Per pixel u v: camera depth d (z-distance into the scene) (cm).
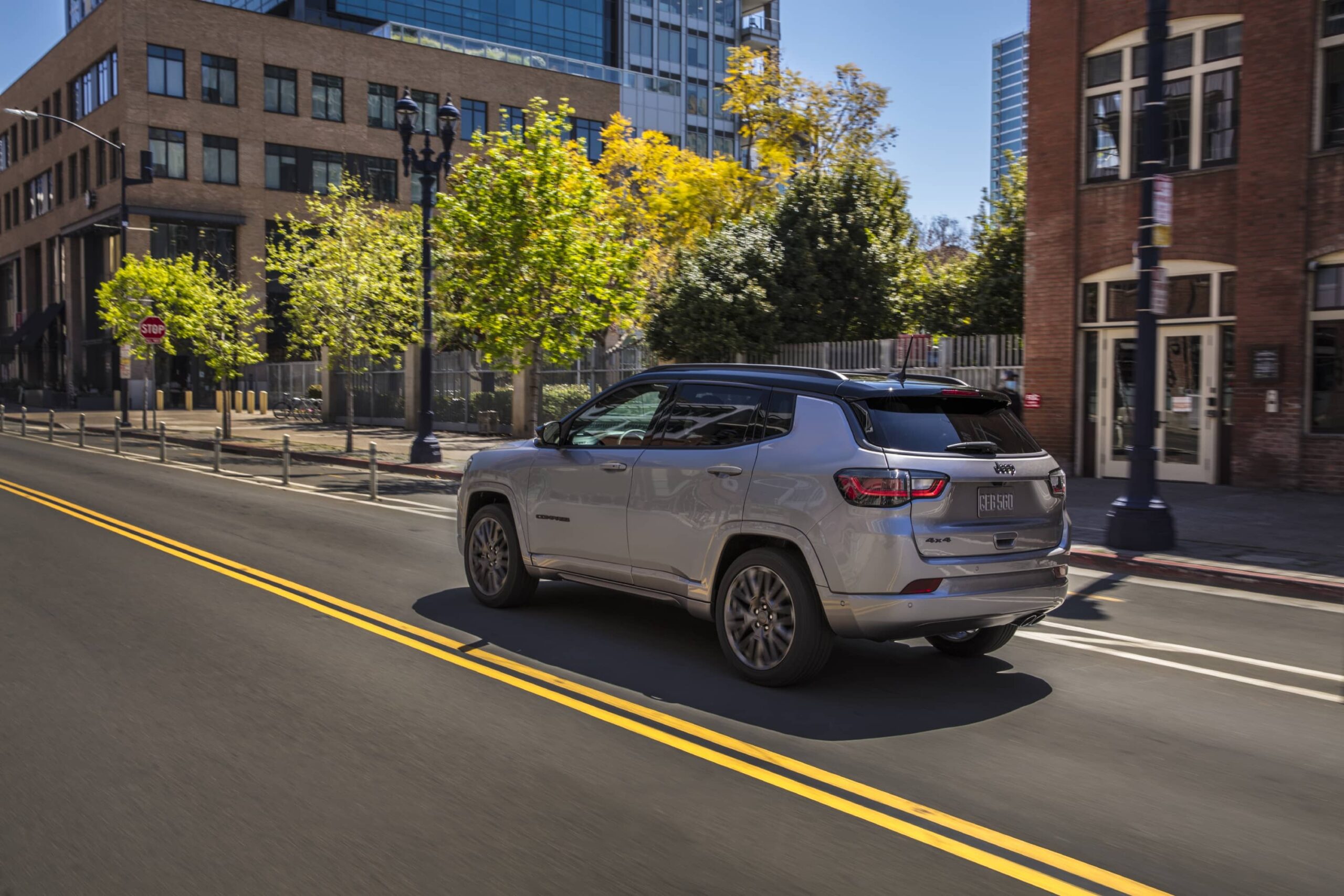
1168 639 734
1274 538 1128
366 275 2477
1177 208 1631
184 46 4734
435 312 2842
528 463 751
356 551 1052
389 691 572
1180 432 1664
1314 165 1483
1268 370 1525
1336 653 698
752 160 3459
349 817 405
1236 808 429
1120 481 1703
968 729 525
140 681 585
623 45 7362
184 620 732
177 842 383
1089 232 1739
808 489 570
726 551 620
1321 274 1495
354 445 2672
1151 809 427
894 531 545
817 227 2358
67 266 5484
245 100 4888
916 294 2494
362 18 6316
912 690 593
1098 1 1711
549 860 372
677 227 3416
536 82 5791
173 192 4716
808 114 3281
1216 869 373
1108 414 1739
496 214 1880
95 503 1422
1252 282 1541
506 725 518
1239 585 934
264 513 1351
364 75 5228
